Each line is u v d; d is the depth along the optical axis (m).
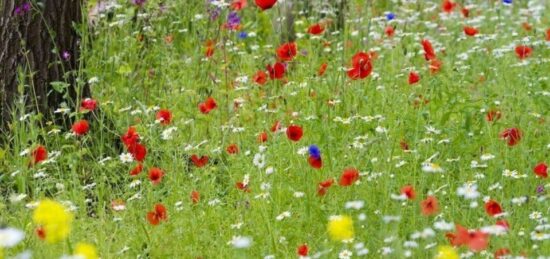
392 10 14.09
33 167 8.22
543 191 7.45
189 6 12.30
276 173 7.89
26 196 7.72
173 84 10.62
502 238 6.55
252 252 6.97
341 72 9.52
